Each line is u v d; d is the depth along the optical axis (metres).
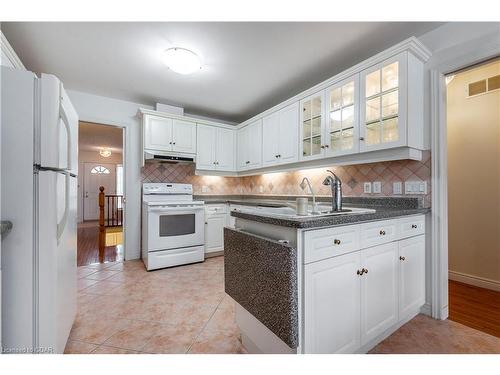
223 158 3.96
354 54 2.28
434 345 1.56
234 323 1.83
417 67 1.93
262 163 3.42
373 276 1.48
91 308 2.05
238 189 4.48
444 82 1.93
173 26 1.89
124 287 2.50
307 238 1.15
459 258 2.68
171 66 2.26
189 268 3.14
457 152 2.70
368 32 1.97
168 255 3.15
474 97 2.58
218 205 3.76
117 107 3.41
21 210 1.15
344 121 2.27
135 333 1.70
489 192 2.48
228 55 2.30
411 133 1.84
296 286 1.11
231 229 1.63
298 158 2.79
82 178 7.59
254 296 1.35
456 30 1.83
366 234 1.44
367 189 2.40
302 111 2.75
